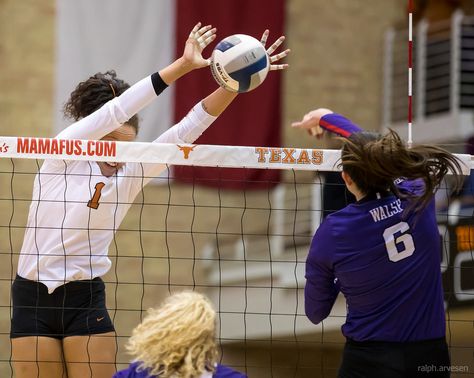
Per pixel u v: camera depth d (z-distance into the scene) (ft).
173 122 126.21
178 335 29.35
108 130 38.88
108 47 128.36
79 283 39.60
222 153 41.06
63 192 39.55
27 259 39.73
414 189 37.99
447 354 36.58
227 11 129.90
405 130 141.18
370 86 148.15
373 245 36.17
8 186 126.82
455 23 136.05
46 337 39.17
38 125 129.29
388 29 150.10
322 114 44.29
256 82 39.06
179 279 135.54
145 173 41.37
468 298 88.94
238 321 125.59
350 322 36.86
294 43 143.43
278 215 133.69
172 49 129.49
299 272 118.11
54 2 129.08
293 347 118.32
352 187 37.45
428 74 146.82
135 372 30.66
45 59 129.39
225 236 136.15
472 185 93.45
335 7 146.72
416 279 36.27
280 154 41.63
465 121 132.05
